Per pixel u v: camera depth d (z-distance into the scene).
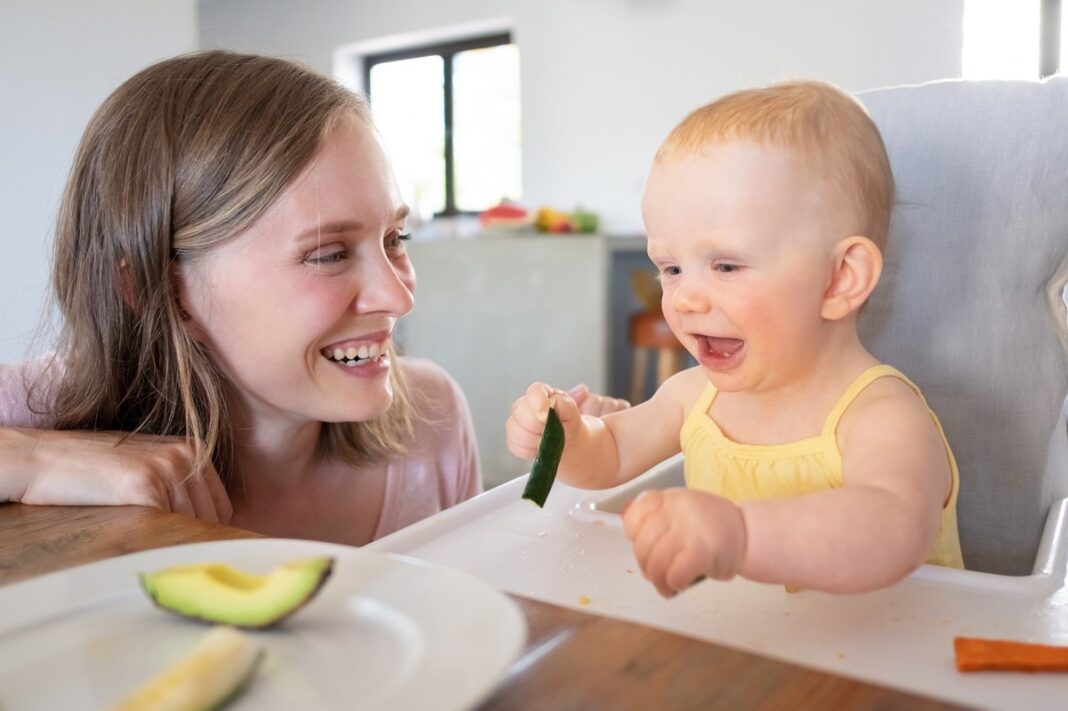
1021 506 0.84
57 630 0.38
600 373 3.39
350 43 4.70
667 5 3.74
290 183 0.77
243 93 0.80
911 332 0.88
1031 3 3.07
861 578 0.45
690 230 0.60
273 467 0.95
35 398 0.92
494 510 0.70
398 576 0.40
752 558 0.43
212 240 0.78
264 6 4.96
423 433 1.17
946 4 3.16
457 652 0.33
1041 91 0.85
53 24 1.84
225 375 0.86
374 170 0.83
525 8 4.12
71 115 1.89
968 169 0.85
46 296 1.25
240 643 0.34
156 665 0.36
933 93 0.88
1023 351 0.84
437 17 4.38
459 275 3.71
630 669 0.37
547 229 3.71
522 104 4.20
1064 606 0.51
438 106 4.69
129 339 0.86
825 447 0.62
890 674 0.43
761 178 0.58
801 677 0.37
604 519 0.67
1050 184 0.83
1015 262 0.84
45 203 1.85
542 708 0.35
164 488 0.70
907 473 0.52
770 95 0.63
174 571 0.40
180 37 2.10
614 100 3.93
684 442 0.73
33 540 0.59
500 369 3.65
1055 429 0.85
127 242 0.81
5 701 0.34
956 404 0.86
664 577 0.42
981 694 0.41
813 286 0.60
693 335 0.64
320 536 1.02
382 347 0.88
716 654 0.39
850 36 3.35
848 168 0.60
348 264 0.83
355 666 0.34
